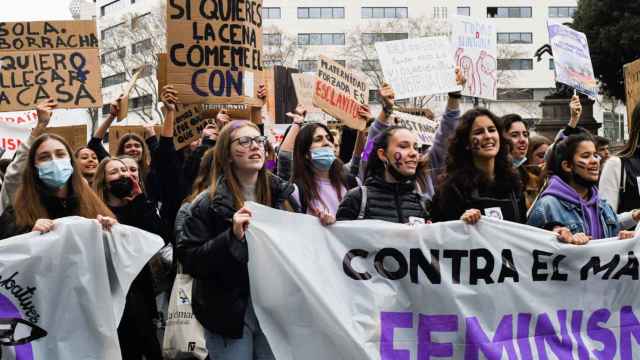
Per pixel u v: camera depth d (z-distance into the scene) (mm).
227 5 7730
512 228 5266
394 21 67688
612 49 33719
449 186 5676
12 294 5000
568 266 5305
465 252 5207
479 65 8906
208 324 4953
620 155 6492
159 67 8594
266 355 5141
